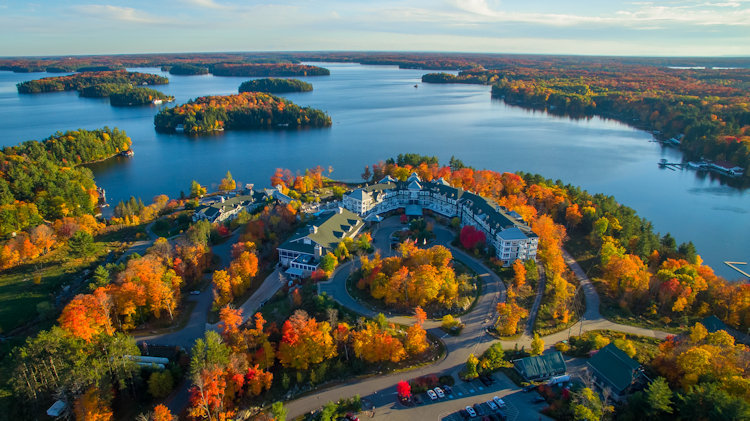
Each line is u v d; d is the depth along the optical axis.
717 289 152.25
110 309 137.62
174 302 146.25
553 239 182.12
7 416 106.25
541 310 147.50
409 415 105.88
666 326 142.38
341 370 120.62
